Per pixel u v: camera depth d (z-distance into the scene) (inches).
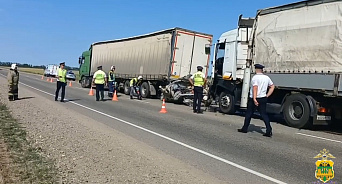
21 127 321.4
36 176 183.3
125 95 930.7
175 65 758.5
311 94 401.1
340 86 358.9
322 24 385.1
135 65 908.6
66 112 456.4
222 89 581.6
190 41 774.5
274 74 442.3
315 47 390.9
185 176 200.1
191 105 681.6
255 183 192.7
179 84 717.9
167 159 237.5
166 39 773.9
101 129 341.7
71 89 1029.2
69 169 202.1
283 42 432.8
